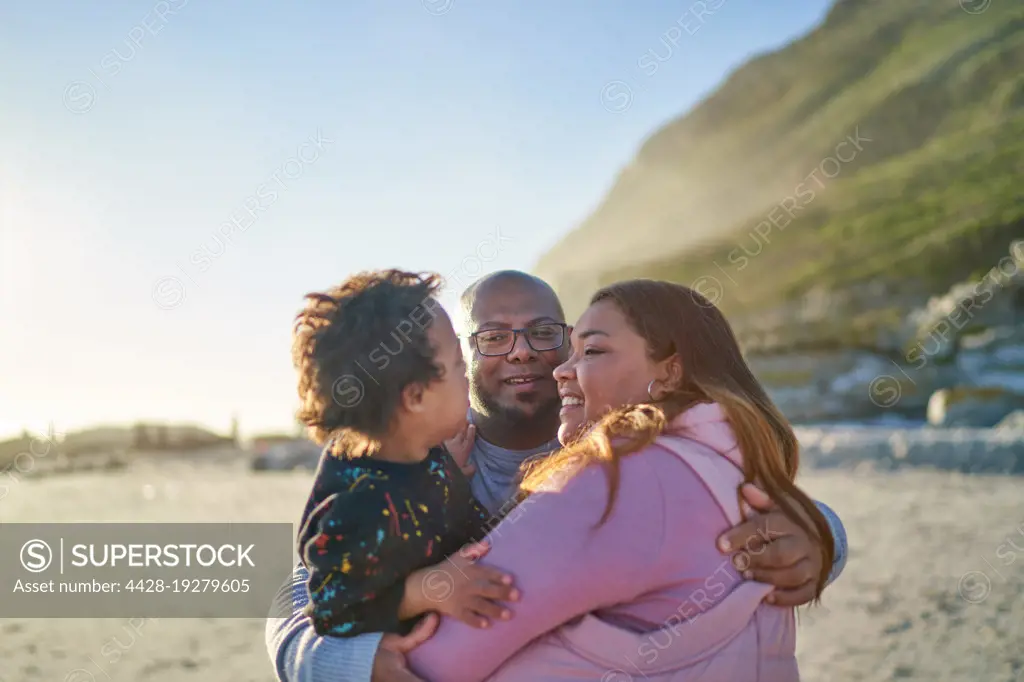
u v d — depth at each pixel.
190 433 35.25
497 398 2.53
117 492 17.20
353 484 1.81
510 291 2.56
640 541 1.61
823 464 16.39
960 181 56.22
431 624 1.65
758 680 1.63
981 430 17.78
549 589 1.59
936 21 84.00
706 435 1.72
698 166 87.25
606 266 70.06
